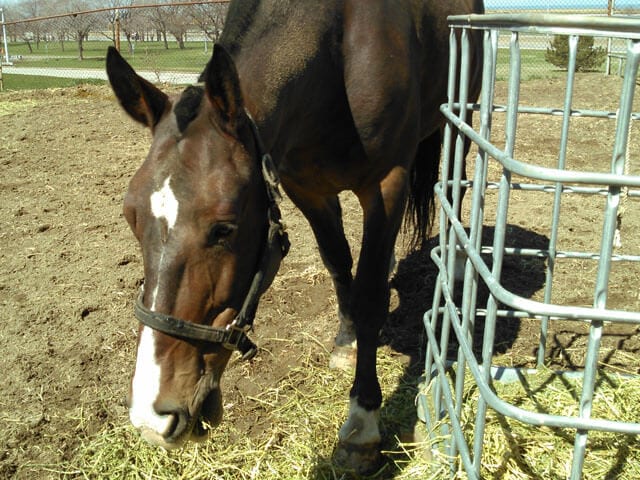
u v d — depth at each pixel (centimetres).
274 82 216
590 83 1080
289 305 376
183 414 170
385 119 252
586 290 383
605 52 1322
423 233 379
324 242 308
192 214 166
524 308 141
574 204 540
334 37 245
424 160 368
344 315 317
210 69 172
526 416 146
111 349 338
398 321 359
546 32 142
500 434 239
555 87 1052
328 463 246
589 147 699
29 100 1116
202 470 245
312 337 340
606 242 137
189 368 172
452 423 212
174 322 167
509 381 286
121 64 183
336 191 280
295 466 245
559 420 143
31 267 438
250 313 190
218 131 177
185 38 2375
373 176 264
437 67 317
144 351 168
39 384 309
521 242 454
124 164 685
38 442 271
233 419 279
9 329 358
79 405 294
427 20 302
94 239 486
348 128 255
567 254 291
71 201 571
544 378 287
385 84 249
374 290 257
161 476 244
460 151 227
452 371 291
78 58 2655
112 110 988
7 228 508
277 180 192
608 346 325
